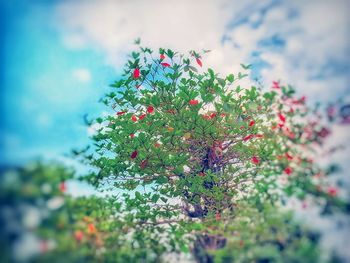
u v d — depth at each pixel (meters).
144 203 4.52
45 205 2.27
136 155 4.37
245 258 2.82
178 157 4.50
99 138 4.41
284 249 2.87
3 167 2.15
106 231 3.33
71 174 2.82
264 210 3.30
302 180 3.27
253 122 4.32
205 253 3.34
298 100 3.59
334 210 2.97
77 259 2.46
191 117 4.28
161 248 3.40
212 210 4.32
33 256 2.10
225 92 4.30
